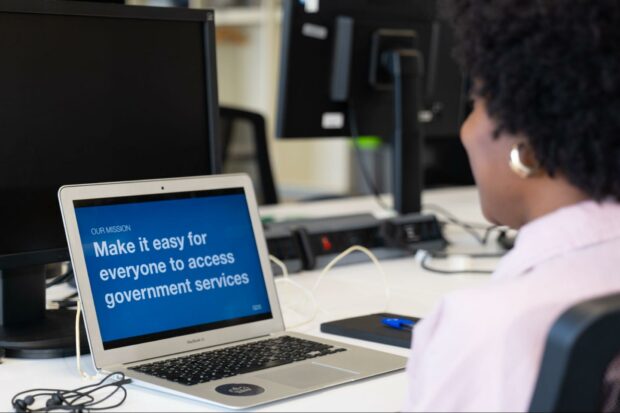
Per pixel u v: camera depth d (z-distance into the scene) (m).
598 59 0.86
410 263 2.22
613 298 0.84
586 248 0.91
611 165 0.88
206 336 1.46
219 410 1.18
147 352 1.39
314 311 1.73
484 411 0.86
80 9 1.55
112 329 1.37
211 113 1.73
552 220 0.93
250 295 1.54
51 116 1.53
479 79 0.95
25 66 1.50
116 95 1.61
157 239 1.46
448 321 0.89
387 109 2.64
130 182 1.46
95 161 1.59
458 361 0.87
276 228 2.12
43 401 1.23
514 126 0.91
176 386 1.24
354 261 2.18
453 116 2.82
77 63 1.56
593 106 0.87
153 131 1.67
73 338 1.47
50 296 1.84
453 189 3.56
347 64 2.50
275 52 4.94
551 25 0.87
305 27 2.43
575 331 0.81
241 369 1.33
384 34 2.54
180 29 1.69
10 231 1.49
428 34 2.68
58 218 1.55
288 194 5.27
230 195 1.58
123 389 1.26
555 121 0.88
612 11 0.86
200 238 1.51
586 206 0.92
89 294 1.36
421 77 2.63
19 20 1.49
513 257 0.94
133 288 1.41
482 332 0.86
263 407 1.18
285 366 1.35
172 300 1.44
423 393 0.90
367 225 2.24
